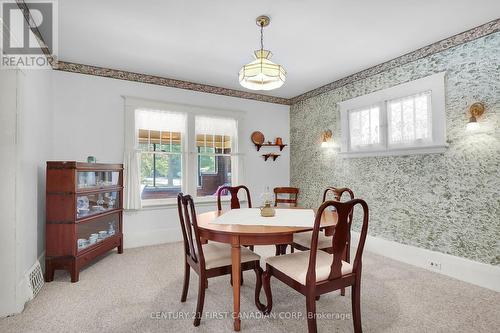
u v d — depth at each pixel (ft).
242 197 14.87
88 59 10.71
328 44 9.48
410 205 10.10
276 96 16.17
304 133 15.56
